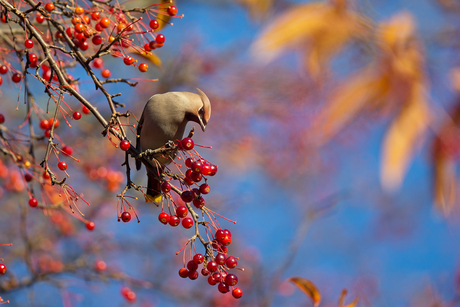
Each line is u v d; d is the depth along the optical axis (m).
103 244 10.68
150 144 5.86
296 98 11.41
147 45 4.93
